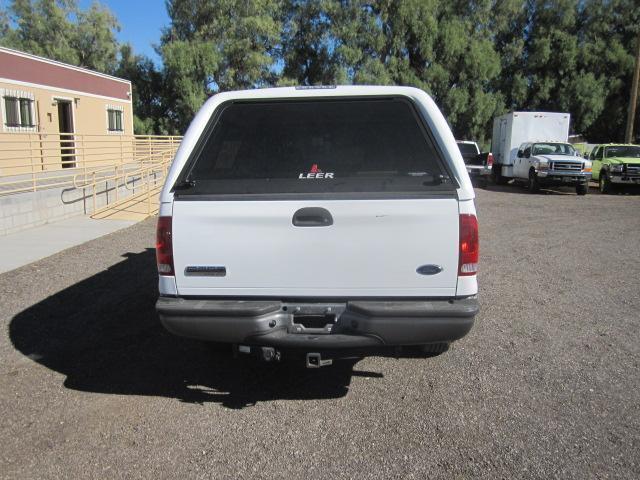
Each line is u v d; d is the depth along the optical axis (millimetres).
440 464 3221
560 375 4410
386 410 3883
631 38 43594
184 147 3820
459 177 3594
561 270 7898
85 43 44562
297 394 4152
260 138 3980
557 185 19547
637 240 10312
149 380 4402
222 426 3680
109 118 24000
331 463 3242
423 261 3506
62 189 12375
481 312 5996
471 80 40906
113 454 3344
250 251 3566
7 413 3840
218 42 38406
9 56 17312
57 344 5137
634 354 4828
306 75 41688
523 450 3354
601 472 3129
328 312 3580
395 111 3980
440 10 40844
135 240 10117
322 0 39312
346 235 3510
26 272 7688
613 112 43938
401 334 3480
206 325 3572
